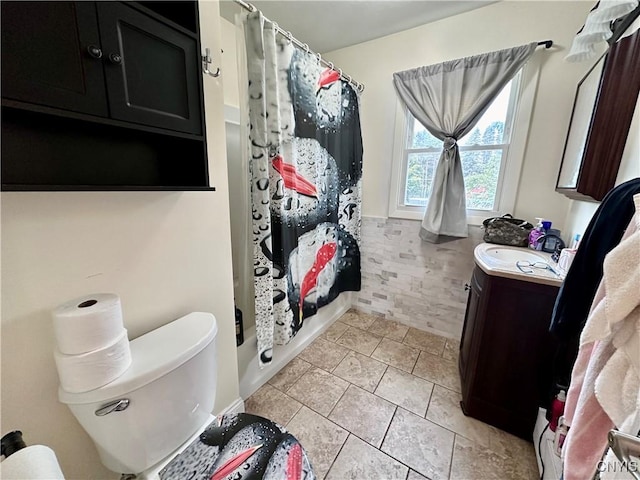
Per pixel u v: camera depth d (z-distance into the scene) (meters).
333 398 1.60
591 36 1.19
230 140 1.74
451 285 2.18
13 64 0.54
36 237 0.71
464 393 1.52
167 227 1.01
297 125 1.61
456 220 1.97
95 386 0.70
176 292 1.07
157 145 0.95
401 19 1.90
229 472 0.79
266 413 1.49
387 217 2.38
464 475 1.18
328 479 1.16
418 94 2.00
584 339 0.67
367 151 2.39
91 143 0.80
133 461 0.81
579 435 0.70
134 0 0.73
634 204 0.66
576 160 1.40
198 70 0.88
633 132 1.03
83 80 0.64
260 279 1.41
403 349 2.08
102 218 0.83
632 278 0.58
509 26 1.72
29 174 0.70
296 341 2.00
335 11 1.81
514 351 1.31
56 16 0.59
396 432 1.38
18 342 0.71
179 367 0.85
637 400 0.56
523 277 1.23
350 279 2.50
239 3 1.20
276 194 1.45
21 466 0.54
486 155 1.94
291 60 1.47
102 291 0.85
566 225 1.72
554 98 1.67
